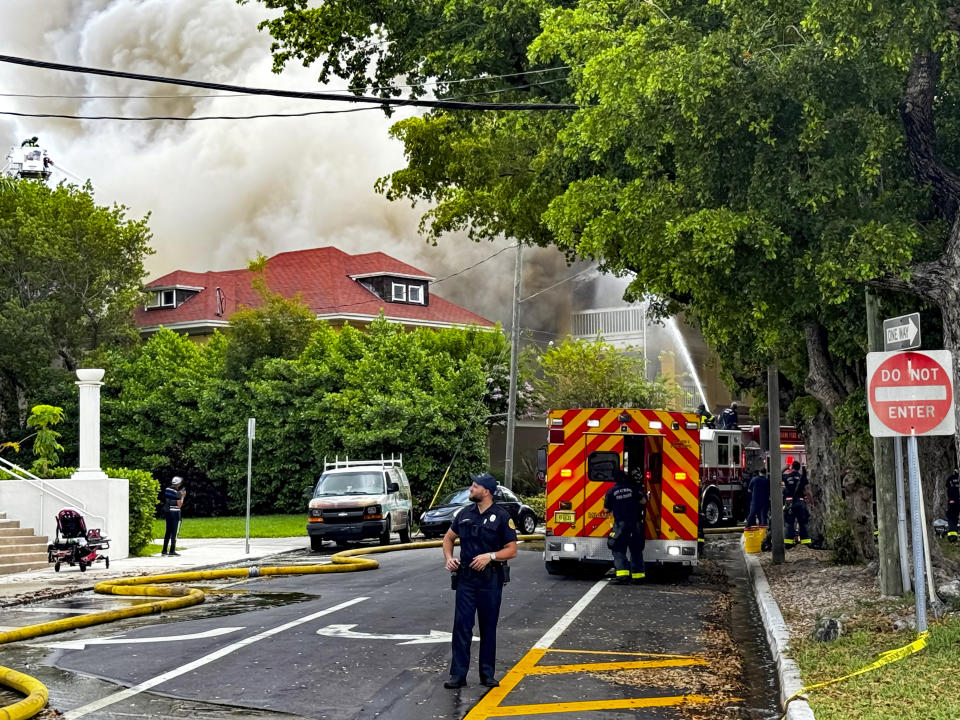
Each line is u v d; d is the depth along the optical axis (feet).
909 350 35.45
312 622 45.14
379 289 187.62
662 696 31.07
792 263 43.11
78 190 158.10
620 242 56.29
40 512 79.10
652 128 43.88
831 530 60.75
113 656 37.76
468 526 32.55
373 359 135.33
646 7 47.34
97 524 79.10
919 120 39.73
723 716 28.76
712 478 115.24
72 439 143.02
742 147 42.52
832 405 56.80
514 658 37.06
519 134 67.77
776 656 35.91
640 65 42.93
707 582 62.85
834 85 40.81
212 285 189.98
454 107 49.57
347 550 91.15
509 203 79.05
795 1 40.34
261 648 38.70
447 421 127.75
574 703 30.09
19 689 31.86
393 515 92.89
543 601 53.06
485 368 146.82
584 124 46.91
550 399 159.12
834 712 25.98
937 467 80.84
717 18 46.98
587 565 67.31
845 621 39.70
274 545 94.38
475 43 65.51
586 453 63.98
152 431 142.31
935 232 41.55
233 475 138.72
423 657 36.88
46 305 144.97
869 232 38.91
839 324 50.72
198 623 45.68
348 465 97.71
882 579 44.98
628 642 40.68
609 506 60.70
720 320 48.11
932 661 30.68
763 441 93.20
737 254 43.86
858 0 36.37
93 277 151.43
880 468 45.52
